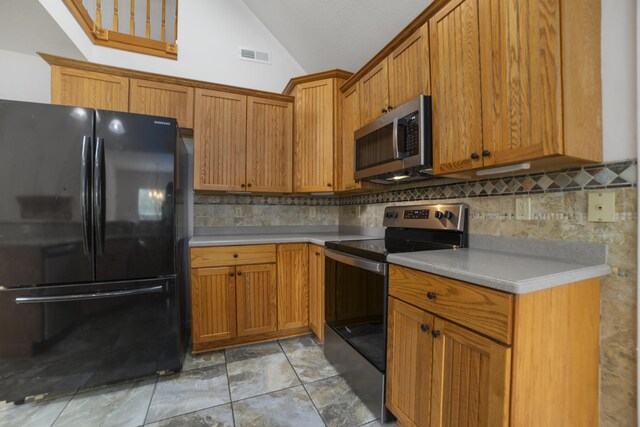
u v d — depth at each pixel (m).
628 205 1.02
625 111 1.03
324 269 2.05
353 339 1.69
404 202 2.16
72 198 1.61
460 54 1.30
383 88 1.89
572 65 0.98
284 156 2.64
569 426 0.99
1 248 1.52
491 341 0.89
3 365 1.54
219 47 2.79
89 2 2.92
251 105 2.53
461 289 1.00
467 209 1.63
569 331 0.98
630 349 1.02
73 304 1.63
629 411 1.02
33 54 2.22
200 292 2.10
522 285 0.83
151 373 1.79
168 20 3.62
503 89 1.12
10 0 1.63
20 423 1.42
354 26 2.25
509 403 0.85
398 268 1.32
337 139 2.46
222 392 1.67
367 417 1.47
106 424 1.42
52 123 1.59
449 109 1.36
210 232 2.67
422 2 1.79
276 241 2.30
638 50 0.99
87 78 2.09
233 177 2.46
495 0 1.14
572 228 1.17
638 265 0.98
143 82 2.22
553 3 0.96
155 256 1.78
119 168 1.71
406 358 1.27
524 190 1.35
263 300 2.28
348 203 2.93
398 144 1.58
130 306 1.74
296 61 3.07
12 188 1.53
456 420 1.02
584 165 1.14
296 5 2.42
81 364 1.65
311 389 1.70
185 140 2.61
